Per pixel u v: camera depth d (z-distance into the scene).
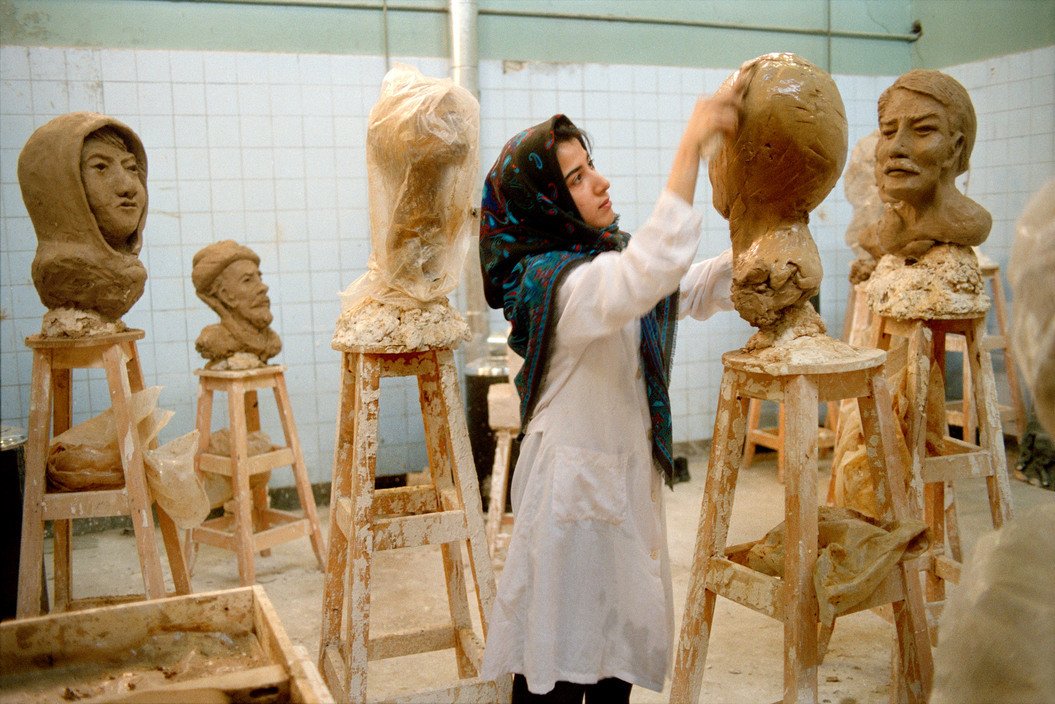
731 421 1.79
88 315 2.44
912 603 1.69
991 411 2.44
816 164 1.63
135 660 1.28
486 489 4.18
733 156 1.69
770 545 1.81
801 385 1.63
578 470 1.63
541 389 1.70
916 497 2.37
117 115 4.05
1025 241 0.85
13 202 3.95
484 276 1.80
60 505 2.38
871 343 2.62
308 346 4.43
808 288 1.70
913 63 5.25
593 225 1.69
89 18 3.97
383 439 4.52
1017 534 0.93
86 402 4.09
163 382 4.21
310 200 4.37
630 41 4.76
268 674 1.14
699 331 5.05
